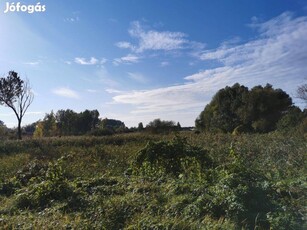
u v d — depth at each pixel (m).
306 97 31.09
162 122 33.34
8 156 17.66
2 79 34.19
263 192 6.73
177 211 6.39
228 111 44.81
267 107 41.41
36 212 7.43
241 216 5.99
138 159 10.86
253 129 40.12
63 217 6.74
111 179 9.36
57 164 10.01
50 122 52.69
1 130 44.34
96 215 6.58
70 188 8.64
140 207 6.79
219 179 7.70
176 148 10.66
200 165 9.57
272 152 12.43
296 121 26.41
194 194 7.10
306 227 5.48
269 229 5.63
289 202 6.48
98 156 15.06
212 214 6.15
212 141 18.80
